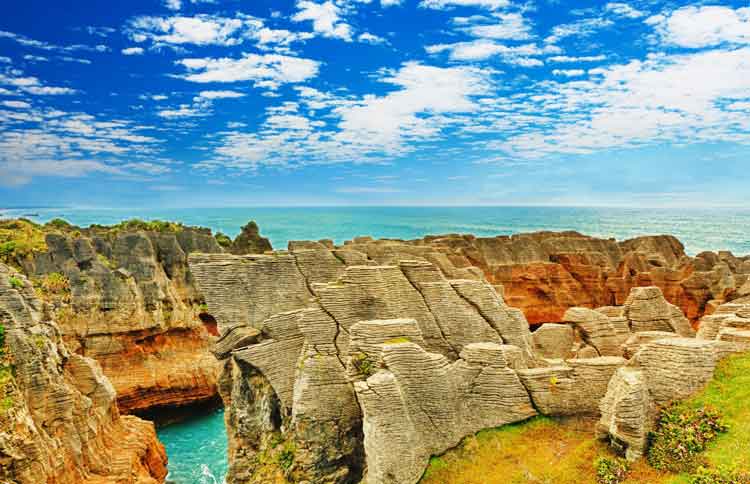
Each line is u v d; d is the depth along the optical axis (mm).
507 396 24188
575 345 31453
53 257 54719
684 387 21172
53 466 26578
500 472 21656
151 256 58188
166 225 77312
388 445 21031
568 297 63531
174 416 53812
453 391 23609
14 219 73000
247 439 28031
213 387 56188
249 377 28297
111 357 53031
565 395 24250
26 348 27953
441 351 28000
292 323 28719
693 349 21422
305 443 25297
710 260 66500
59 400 28703
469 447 23000
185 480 40906
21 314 29125
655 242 75438
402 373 22797
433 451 22672
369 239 54500
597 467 20469
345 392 25938
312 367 26062
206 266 30141
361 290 27797
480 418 24062
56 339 32438
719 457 18469
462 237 69688
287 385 27938
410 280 29000
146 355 54844
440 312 28422
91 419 31422
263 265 30594
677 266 66625
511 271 64312
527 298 63969
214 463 43719
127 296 54062
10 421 25078
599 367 24453
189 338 58000
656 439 20281
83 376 33344
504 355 24625
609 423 21312
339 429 25562
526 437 23469
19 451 24859
